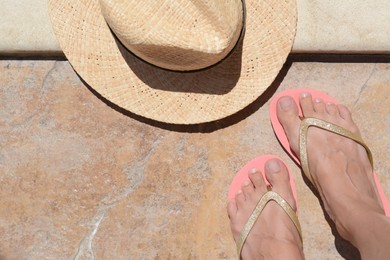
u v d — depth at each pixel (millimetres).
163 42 545
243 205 676
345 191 648
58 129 692
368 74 684
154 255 689
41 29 661
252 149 687
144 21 544
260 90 626
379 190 683
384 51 663
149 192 689
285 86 685
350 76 684
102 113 690
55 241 693
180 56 560
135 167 690
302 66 684
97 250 692
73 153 691
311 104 672
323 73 684
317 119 665
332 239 684
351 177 659
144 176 689
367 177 668
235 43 579
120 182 691
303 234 687
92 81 628
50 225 693
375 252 602
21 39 663
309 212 688
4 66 691
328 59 684
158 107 634
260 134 686
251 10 605
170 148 688
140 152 689
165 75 627
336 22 656
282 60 619
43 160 692
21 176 692
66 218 692
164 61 574
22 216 693
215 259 687
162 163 689
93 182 692
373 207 643
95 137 691
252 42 613
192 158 688
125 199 691
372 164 673
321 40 657
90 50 620
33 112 692
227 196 688
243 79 625
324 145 666
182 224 689
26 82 693
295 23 606
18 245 695
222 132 686
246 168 684
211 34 546
